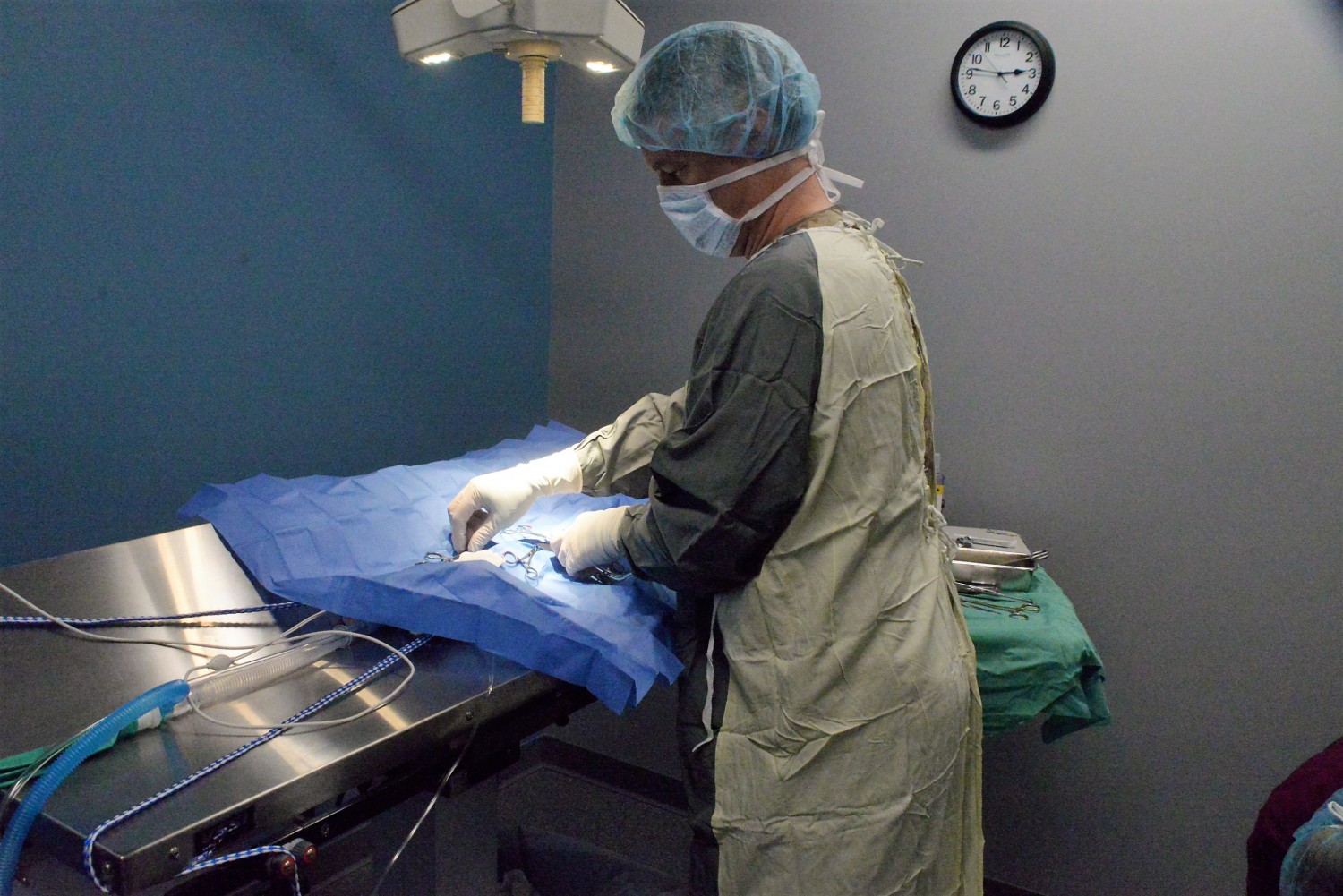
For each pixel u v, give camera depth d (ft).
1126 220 5.65
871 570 3.38
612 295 7.41
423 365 6.68
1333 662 5.53
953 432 6.33
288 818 2.64
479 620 3.41
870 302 3.35
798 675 3.29
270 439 5.73
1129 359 5.76
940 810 3.54
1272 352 5.42
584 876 5.14
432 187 6.48
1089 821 6.31
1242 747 5.83
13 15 4.24
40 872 2.98
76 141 4.54
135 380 4.97
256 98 5.30
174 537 3.88
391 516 4.33
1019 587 5.17
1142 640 5.99
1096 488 5.97
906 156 6.18
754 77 3.30
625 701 3.25
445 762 3.24
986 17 5.80
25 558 4.63
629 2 6.97
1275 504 5.54
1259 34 5.22
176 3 4.84
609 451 4.22
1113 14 5.50
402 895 3.86
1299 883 3.68
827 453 3.22
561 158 7.42
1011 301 6.03
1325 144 5.17
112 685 3.14
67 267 4.59
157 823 2.39
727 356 3.18
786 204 3.62
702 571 3.26
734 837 3.40
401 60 6.08
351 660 3.43
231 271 5.33
